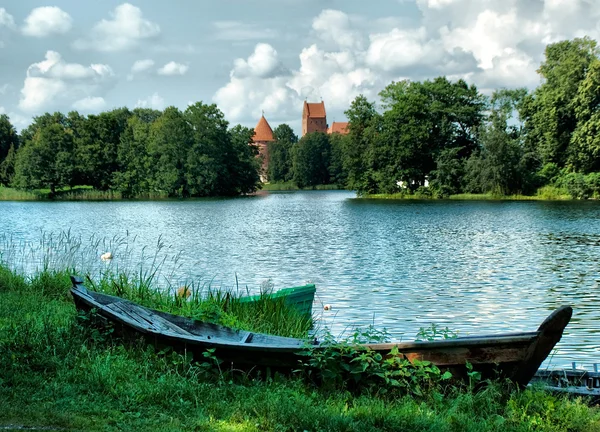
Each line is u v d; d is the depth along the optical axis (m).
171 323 8.76
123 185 99.25
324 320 14.23
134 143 101.81
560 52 80.31
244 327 10.41
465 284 19.33
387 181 89.50
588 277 20.53
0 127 126.00
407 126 88.00
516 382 6.65
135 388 6.32
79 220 49.28
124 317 8.07
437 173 86.25
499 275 21.09
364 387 6.86
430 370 6.62
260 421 5.65
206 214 58.19
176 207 71.94
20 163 98.12
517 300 16.78
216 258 25.66
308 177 161.25
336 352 6.97
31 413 5.46
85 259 22.47
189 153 99.62
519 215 51.03
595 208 58.62
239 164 110.62
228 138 107.56
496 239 33.03
